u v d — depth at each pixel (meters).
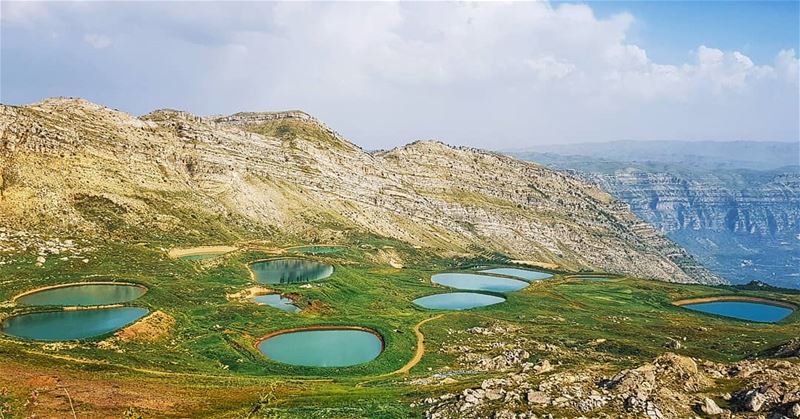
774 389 74.19
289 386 112.38
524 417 71.12
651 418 70.00
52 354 118.50
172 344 144.50
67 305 162.00
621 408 73.19
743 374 88.19
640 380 80.25
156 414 84.50
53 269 195.50
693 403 74.88
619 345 172.75
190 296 187.12
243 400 97.56
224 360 136.50
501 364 144.25
